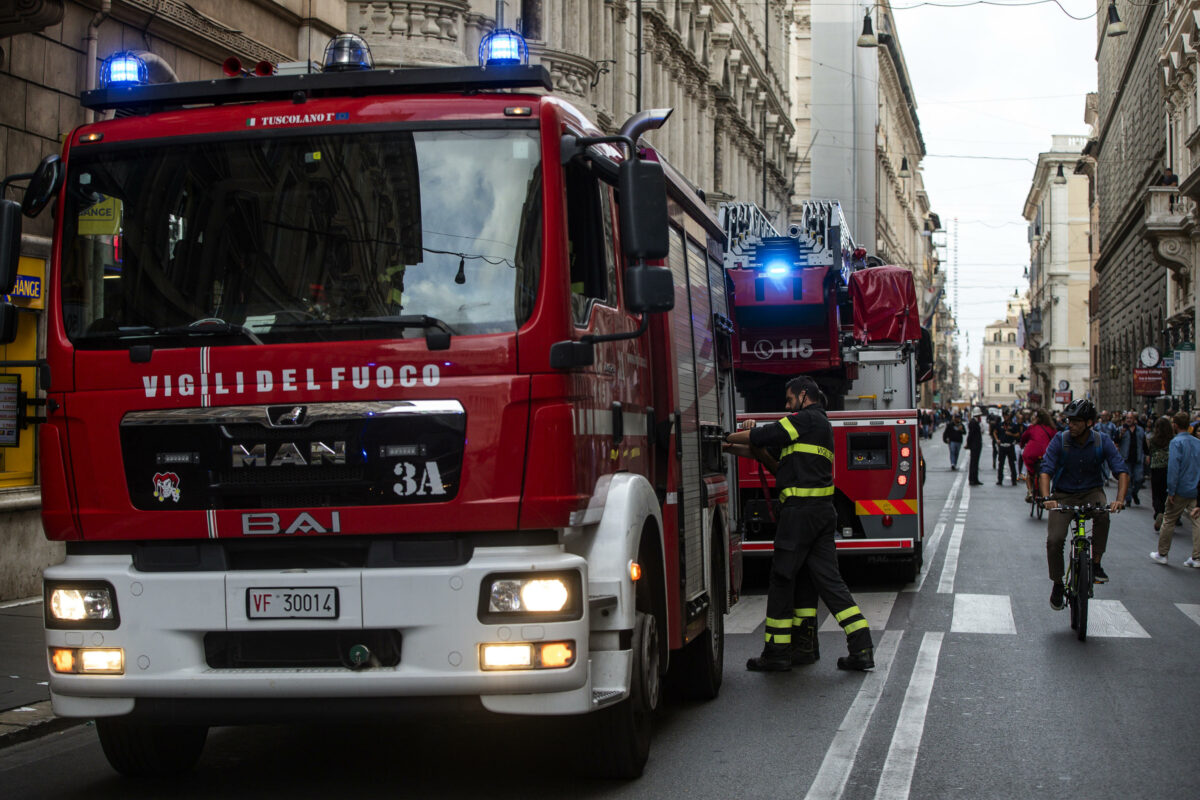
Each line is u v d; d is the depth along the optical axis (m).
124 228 5.76
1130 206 55.66
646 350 6.94
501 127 5.61
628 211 5.57
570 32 24.94
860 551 14.31
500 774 6.41
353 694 5.36
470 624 5.29
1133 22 54.97
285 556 5.51
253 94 5.87
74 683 5.54
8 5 11.02
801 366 15.02
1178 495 16.55
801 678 9.02
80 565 5.64
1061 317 115.88
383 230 5.56
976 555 17.58
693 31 36.94
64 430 5.66
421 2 18.41
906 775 6.30
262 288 5.59
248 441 5.46
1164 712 7.80
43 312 12.60
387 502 5.37
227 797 6.03
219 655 5.52
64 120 12.77
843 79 63.81
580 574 5.42
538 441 5.37
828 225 14.80
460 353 5.39
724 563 8.84
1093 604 12.84
